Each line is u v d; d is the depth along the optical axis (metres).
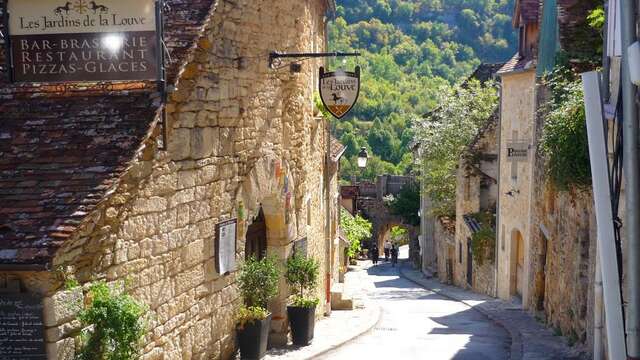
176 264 8.09
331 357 11.44
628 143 5.22
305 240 13.20
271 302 11.98
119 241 6.83
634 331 5.24
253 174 10.43
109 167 6.48
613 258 5.63
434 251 34.72
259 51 10.55
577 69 11.69
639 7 5.23
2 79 7.48
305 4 13.07
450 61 74.12
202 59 8.59
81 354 6.08
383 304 20.92
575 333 11.86
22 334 5.83
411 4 77.75
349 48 71.94
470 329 15.02
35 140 6.82
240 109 9.91
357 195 48.12
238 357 10.19
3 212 6.08
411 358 11.48
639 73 4.92
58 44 6.97
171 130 7.88
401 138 65.62
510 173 20.31
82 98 7.25
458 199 27.39
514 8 19.77
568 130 9.98
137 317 6.31
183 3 8.42
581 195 11.13
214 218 9.17
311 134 14.16
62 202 6.15
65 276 6.00
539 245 16.64
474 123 27.86
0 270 5.67
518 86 19.48
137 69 6.96
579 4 11.84
